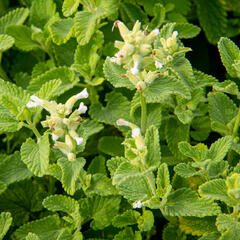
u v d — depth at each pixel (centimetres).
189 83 120
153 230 127
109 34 134
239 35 139
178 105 125
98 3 126
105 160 129
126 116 127
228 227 117
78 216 121
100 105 129
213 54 138
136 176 115
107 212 124
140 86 118
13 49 138
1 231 122
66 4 126
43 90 120
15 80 134
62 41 127
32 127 120
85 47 128
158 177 119
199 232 123
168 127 127
